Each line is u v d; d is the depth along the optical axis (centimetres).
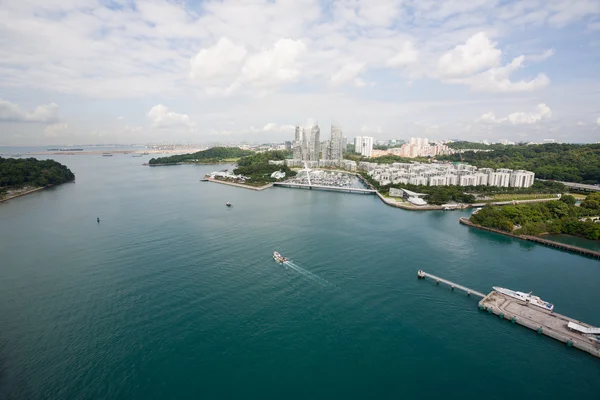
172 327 11419
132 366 9681
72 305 12756
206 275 15325
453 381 9362
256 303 12975
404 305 13100
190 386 9006
